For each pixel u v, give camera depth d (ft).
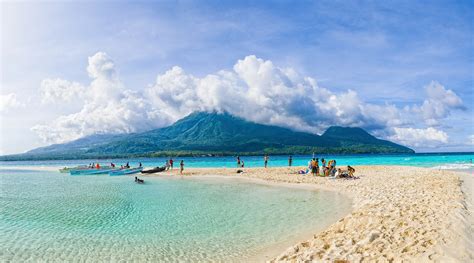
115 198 84.23
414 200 56.59
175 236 47.67
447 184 80.38
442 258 27.02
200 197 84.58
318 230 49.21
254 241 44.68
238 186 110.11
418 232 35.55
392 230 38.27
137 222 56.59
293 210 65.41
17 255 39.78
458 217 40.91
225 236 47.29
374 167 173.88
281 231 49.42
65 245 43.73
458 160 289.33
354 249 33.40
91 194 92.94
